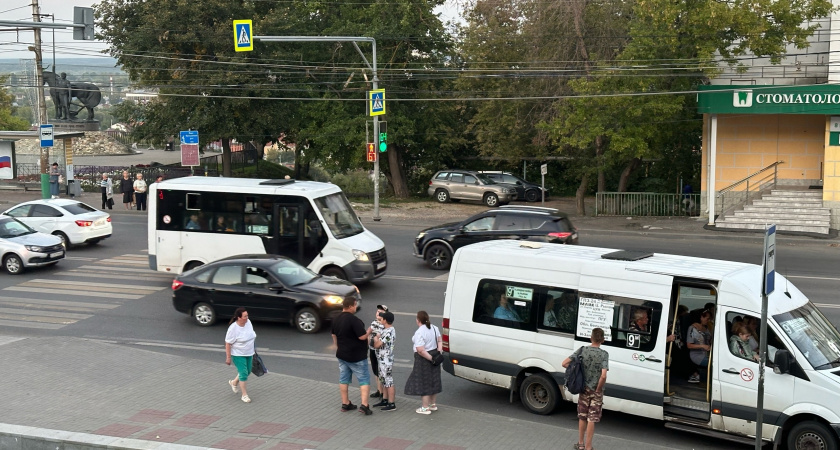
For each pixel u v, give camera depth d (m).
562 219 20.67
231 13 40.53
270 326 16.23
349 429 10.22
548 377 11.09
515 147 40.59
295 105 42.50
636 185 45.59
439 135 45.66
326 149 41.69
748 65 31.36
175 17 39.06
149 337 15.44
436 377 10.76
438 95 43.66
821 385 9.20
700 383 10.82
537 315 11.13
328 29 42.12
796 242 26.53
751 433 9.67
